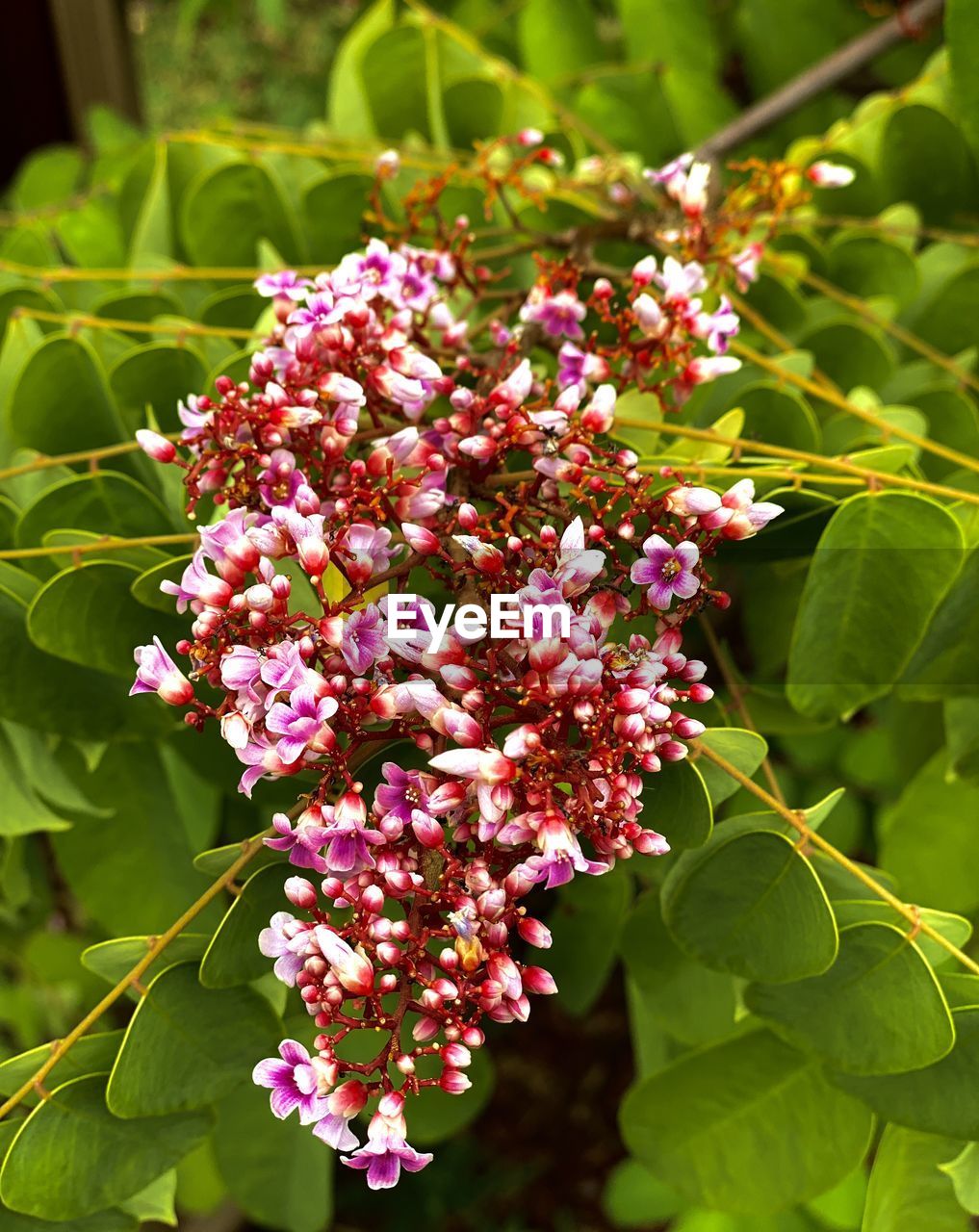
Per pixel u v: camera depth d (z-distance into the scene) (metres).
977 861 0.33
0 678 0.29
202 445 0.27
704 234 0.31
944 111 0.37
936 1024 0.26
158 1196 0.28
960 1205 0.28
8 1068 0.26
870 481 0.28
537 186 0.36
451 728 0.24
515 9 0.48
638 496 0.25
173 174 0.37
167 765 0.34
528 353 0.30
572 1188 0.62
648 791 0.26
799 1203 0.30
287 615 0.25
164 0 0.92
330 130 0.41
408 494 0.26
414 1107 0.37
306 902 0.24
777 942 0.27
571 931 0.34
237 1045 0.27
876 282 0.37
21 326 0.33
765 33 0.47
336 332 0.26
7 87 0.66
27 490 0.32
